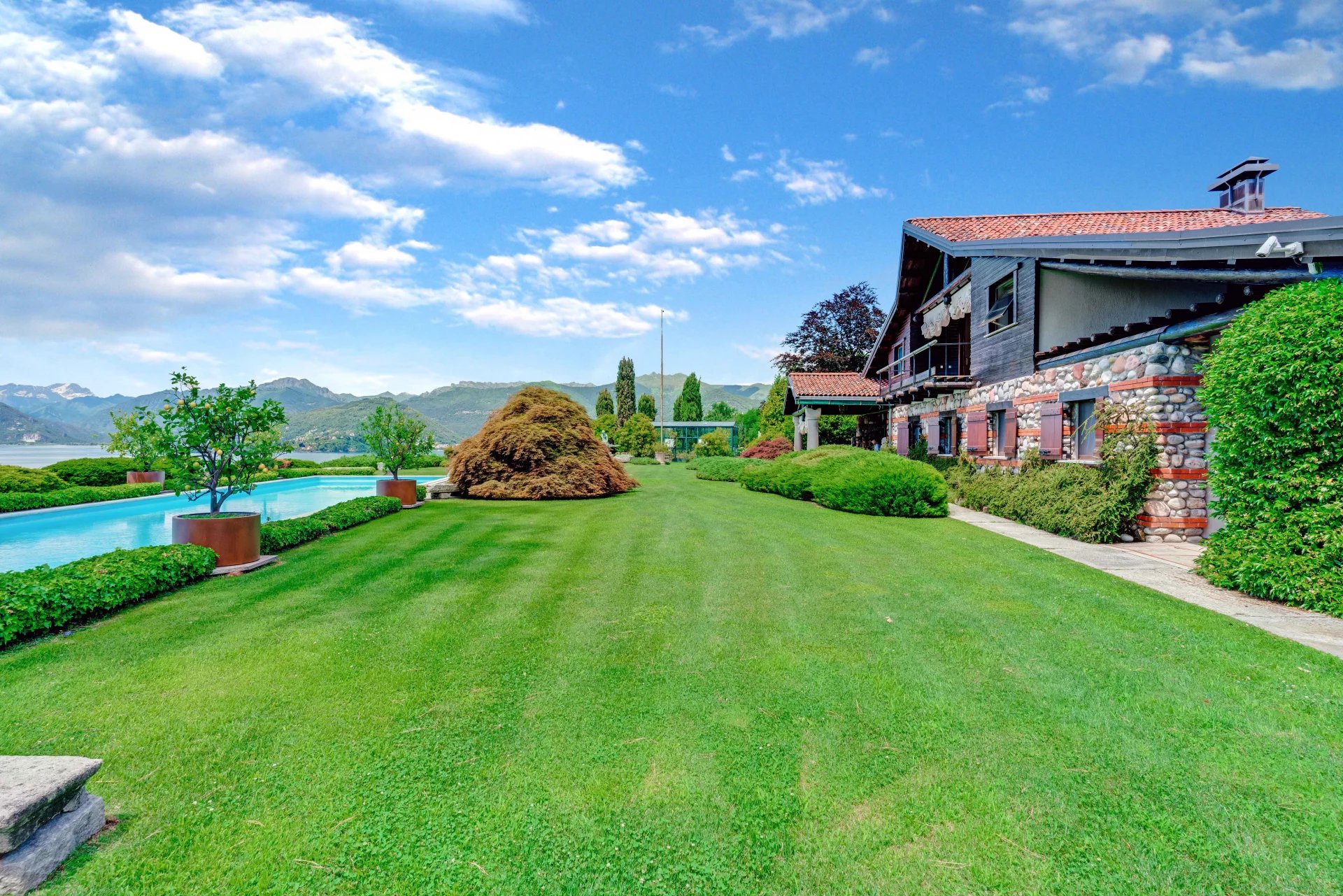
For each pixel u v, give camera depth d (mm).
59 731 3254
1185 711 3443
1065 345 10852
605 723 3369
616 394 57125
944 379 14719
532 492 14594
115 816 2572
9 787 2240
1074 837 2463
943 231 14469
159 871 2275
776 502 13773
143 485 16453
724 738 3217
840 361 33438
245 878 2254
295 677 3953
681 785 2814
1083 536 8570
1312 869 2271
